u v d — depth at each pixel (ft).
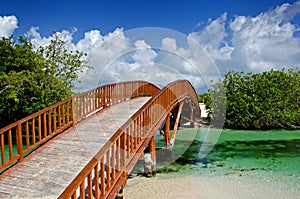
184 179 25.48
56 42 45.19
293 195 21.71
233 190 22.89
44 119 21.54
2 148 16.49
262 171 28.58
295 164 31.50
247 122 61.00
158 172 27.61
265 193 22.18
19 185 14.88
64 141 21.84
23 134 42.37
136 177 25.79
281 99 61.87
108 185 13.26
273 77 64.44
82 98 28.60
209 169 29.25
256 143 44.96
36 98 39.70
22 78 37.96
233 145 43.11
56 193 14.05
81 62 45.80
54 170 16.63
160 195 21.57
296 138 49.62
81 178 9.95
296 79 64.54
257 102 60.70
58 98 41.63
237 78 64.34
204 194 21.95
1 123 42.68
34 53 42.75
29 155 18.95
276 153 37.45
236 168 29.73
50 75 41.24
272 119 60.90
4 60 41.29
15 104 39.47
